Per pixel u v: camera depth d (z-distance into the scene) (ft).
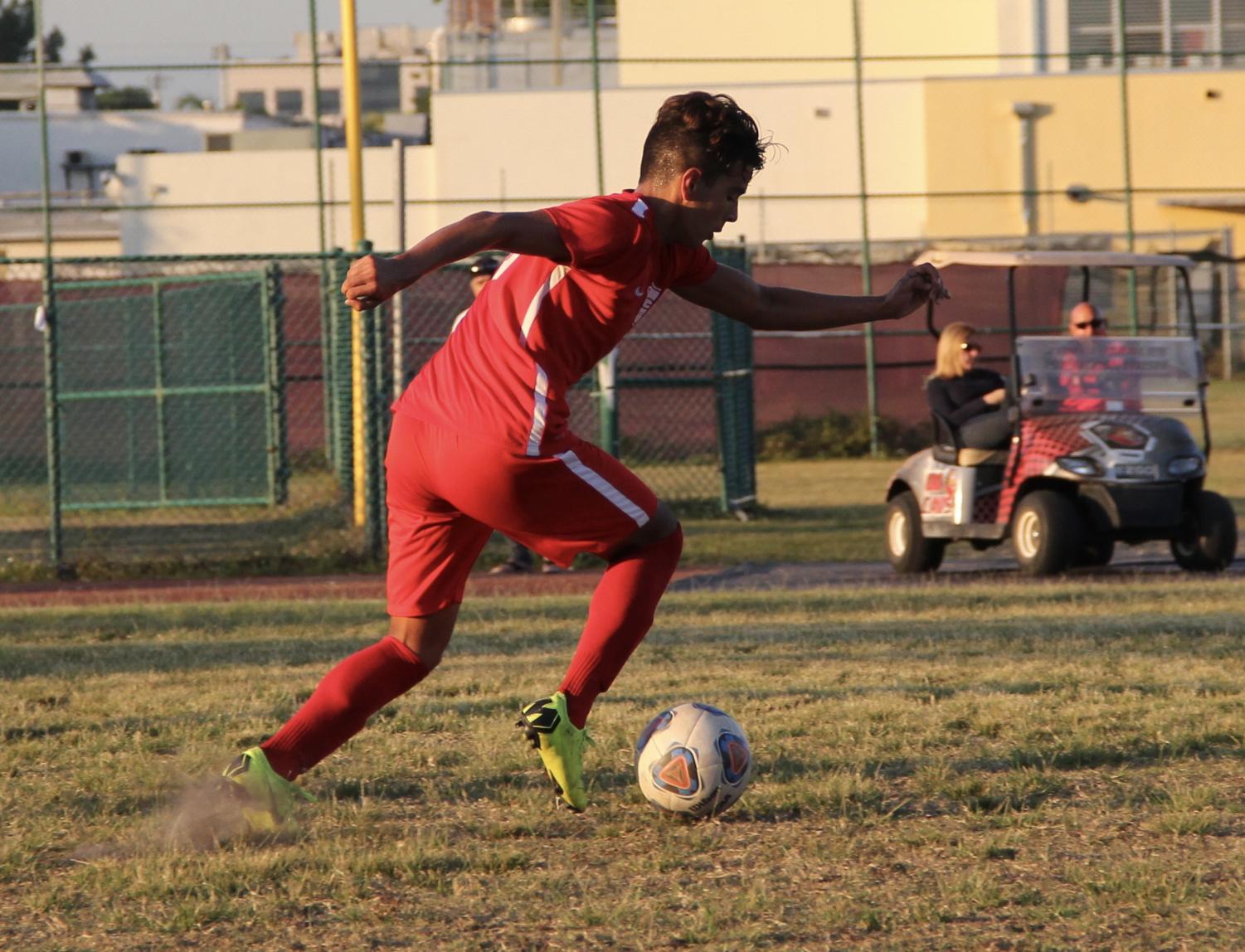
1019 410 110.63
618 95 298.35
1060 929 30.66
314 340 241.14
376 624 88.99
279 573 131.54
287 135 401.70
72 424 203.21
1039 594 93.45
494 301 35.91
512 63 249.34
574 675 38.14
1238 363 281.33
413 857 35.88
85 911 33.12
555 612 91.35
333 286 156.87
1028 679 60.34
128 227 303.07
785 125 303.48
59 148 400.26
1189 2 321.32
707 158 34.91
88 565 131.23
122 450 201.87
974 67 349.20
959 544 143.02
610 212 34.04
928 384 116.98
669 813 39.83
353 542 137.80
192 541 150.10
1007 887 33.45
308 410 237.04
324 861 36.09
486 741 50.34
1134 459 107.24
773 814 40.55
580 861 36.58
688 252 36.40
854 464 239.71
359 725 38.47
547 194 299.38
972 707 53.98
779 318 38.86
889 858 36.17
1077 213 295.48
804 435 251.80
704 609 90.68
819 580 113.29
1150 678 59.88
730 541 143.84
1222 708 52.85
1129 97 295.28
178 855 37.01
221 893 33.91
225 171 308.60
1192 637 71.97
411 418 36.58
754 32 353.10
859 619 84.69
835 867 35.42
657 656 69.87
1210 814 38.75
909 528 115.65
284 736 37.86
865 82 302.25
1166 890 32.63
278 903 33.14
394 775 45.98
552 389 35.14
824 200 277.03
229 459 189.26
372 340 132.67
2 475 215.92
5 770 47.55
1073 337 115.65
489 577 118.52
